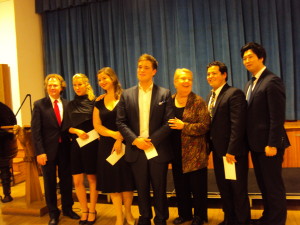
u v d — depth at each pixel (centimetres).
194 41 479
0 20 520
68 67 552
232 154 224
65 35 557
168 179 351
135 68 514
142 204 235
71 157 272
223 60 465
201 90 481
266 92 218
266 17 446
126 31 514
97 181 253
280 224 223
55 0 546
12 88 520
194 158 242
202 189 254
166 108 231
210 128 243
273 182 222
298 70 437
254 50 224
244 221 234
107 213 303
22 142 315
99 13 528
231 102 228
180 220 267
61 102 288
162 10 491
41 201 324
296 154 384
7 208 310
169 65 499
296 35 435
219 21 468
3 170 357
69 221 287
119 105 239
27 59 536
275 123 212
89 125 266
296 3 433
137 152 232
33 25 553
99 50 530
